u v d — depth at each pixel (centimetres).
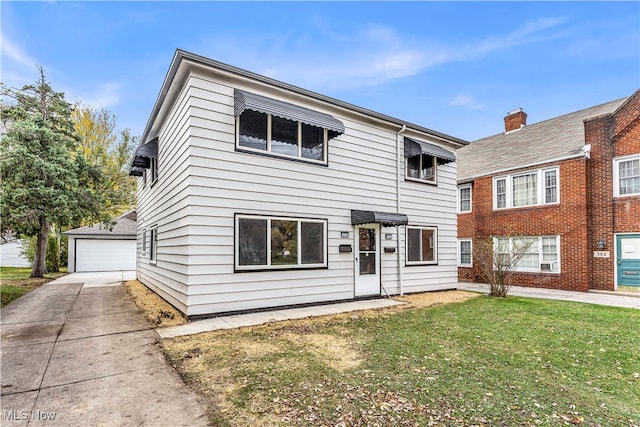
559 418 316
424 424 304
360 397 356
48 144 1489
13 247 2323
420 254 1138
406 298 1020
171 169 870
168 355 491
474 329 646
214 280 715
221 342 550
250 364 453
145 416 320
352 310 820
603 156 1259
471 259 1647
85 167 1638
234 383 392
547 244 1378
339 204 931
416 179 1136
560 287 1317
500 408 334
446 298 1043
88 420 313
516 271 1453
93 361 468
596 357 490
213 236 717
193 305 690
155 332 612
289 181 834
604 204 1246
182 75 732
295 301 830
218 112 739
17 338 582
